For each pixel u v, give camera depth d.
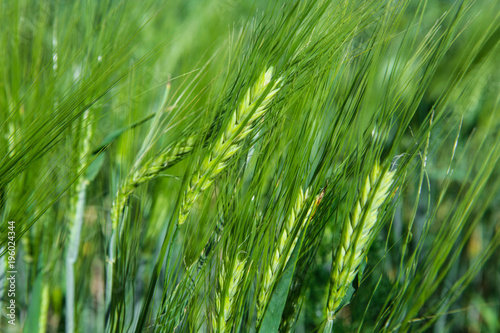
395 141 0.45
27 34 0.61
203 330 0.52
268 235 0.47
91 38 0.58
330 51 0.47
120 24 0.58
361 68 0.47
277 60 0.47
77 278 0.64
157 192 0.63
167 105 0.57
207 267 0.50
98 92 0.55
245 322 0.50
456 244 0.77
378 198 0.45
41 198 0.53
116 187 0.57
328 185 0.48
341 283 0.46
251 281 0.47
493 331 0.75
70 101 0.51
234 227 0.48
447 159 0.72
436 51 0.45
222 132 0.47
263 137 0.50
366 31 0.51
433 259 0.44
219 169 0.48
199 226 0.51
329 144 0.47
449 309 0.72
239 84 0.48
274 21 0.48
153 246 0.65
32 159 0.51
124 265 0.53
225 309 0.47
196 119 0.51
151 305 0.51
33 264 0.58
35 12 0.62
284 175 0.47
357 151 0.47
